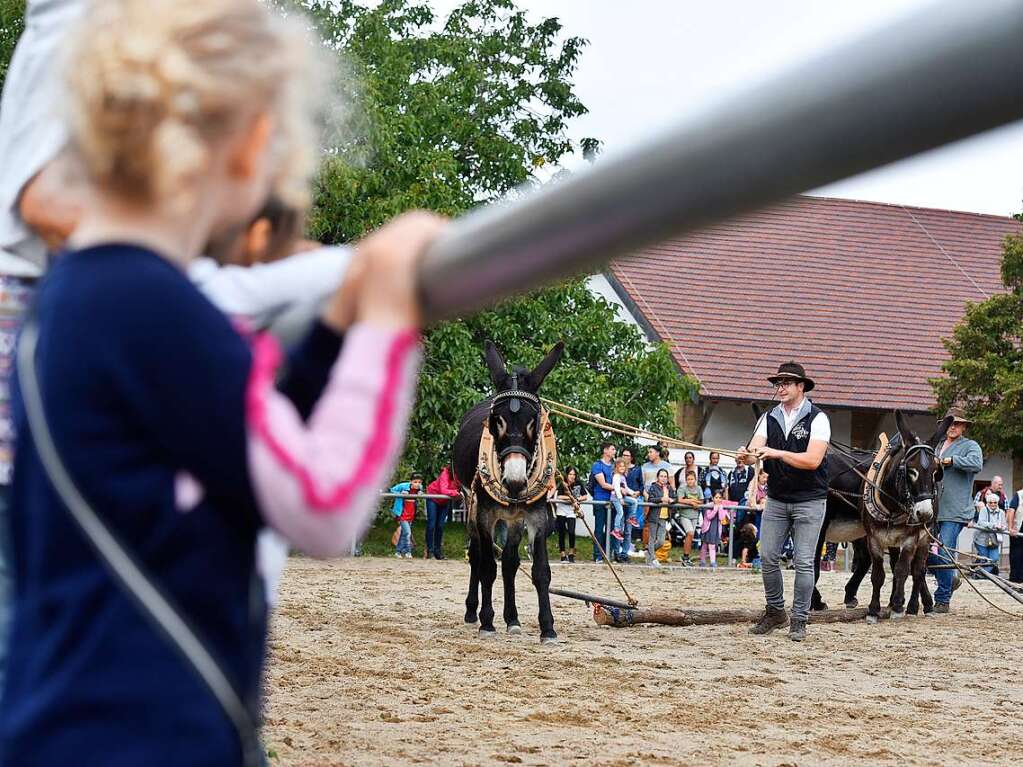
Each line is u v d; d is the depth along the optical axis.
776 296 39.44
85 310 1.29
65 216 1.98
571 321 27.28
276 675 7.95
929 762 6.20
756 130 0.88
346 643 9.79
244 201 1.42
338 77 2.00
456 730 6.41
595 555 24.89
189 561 1.31
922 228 44.31
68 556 1.33
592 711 7.12
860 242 42.78
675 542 25.48
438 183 24.39
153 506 1.29
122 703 1.28
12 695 1.34
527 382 10.62
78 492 1.29
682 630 11.70
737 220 0.96
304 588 14.81
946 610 15.14
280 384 1.43
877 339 38.53
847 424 37.50
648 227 1.01
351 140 2.06
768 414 11.52
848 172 0.85
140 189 1.32
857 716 7.45
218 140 1.34
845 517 14.00
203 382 1.28
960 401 35.06
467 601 11.67
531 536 10.60
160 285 1.30
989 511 23.16
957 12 0.76
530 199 1.13
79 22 1.34
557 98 30.75
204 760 1.29
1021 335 32.91
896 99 0.79
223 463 1.28
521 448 10.38
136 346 1.28
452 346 24.52
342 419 1.30
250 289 1.99
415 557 22.36
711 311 38.09
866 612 13.55
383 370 1.30
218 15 1.32
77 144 1.35
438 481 22.05
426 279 1.29
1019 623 13.95
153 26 1.29
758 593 16.91
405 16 29.70
